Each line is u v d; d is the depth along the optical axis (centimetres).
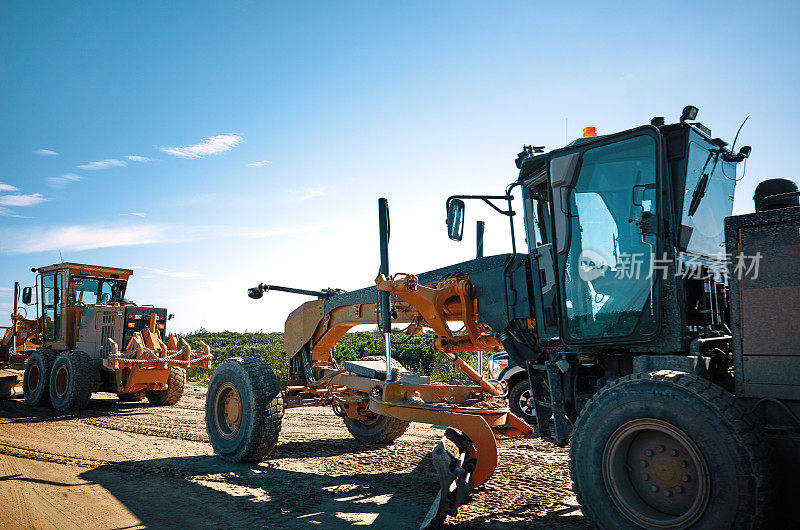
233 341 2828
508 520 411
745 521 292
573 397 441
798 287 322
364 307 656
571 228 428
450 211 484
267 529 405
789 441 312
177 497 489
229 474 570
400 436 777
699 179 411
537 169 471
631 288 400
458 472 397
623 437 341
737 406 309
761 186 399
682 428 315
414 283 539
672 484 323
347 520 425
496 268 508
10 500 480
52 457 657
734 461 297
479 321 516
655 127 391
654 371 351
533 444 689
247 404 616
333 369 729
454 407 479
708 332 401
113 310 1195
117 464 620
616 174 411
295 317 759
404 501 473
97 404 1229
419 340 1731
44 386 1180
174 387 1201
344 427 870
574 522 405
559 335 434
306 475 566
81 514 444
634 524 330
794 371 321
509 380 866
